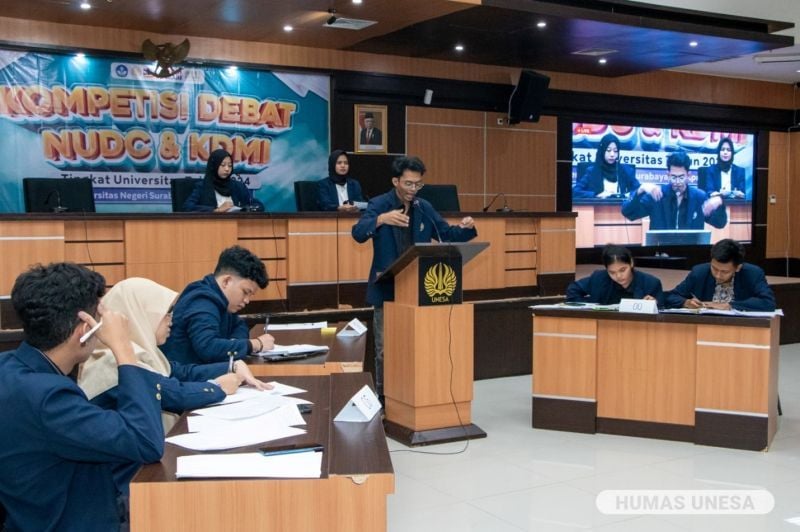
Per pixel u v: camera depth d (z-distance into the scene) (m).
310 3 7.36
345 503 1.69
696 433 4.66
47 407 1.67
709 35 9.01
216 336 3.10
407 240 4.82
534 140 11.48
